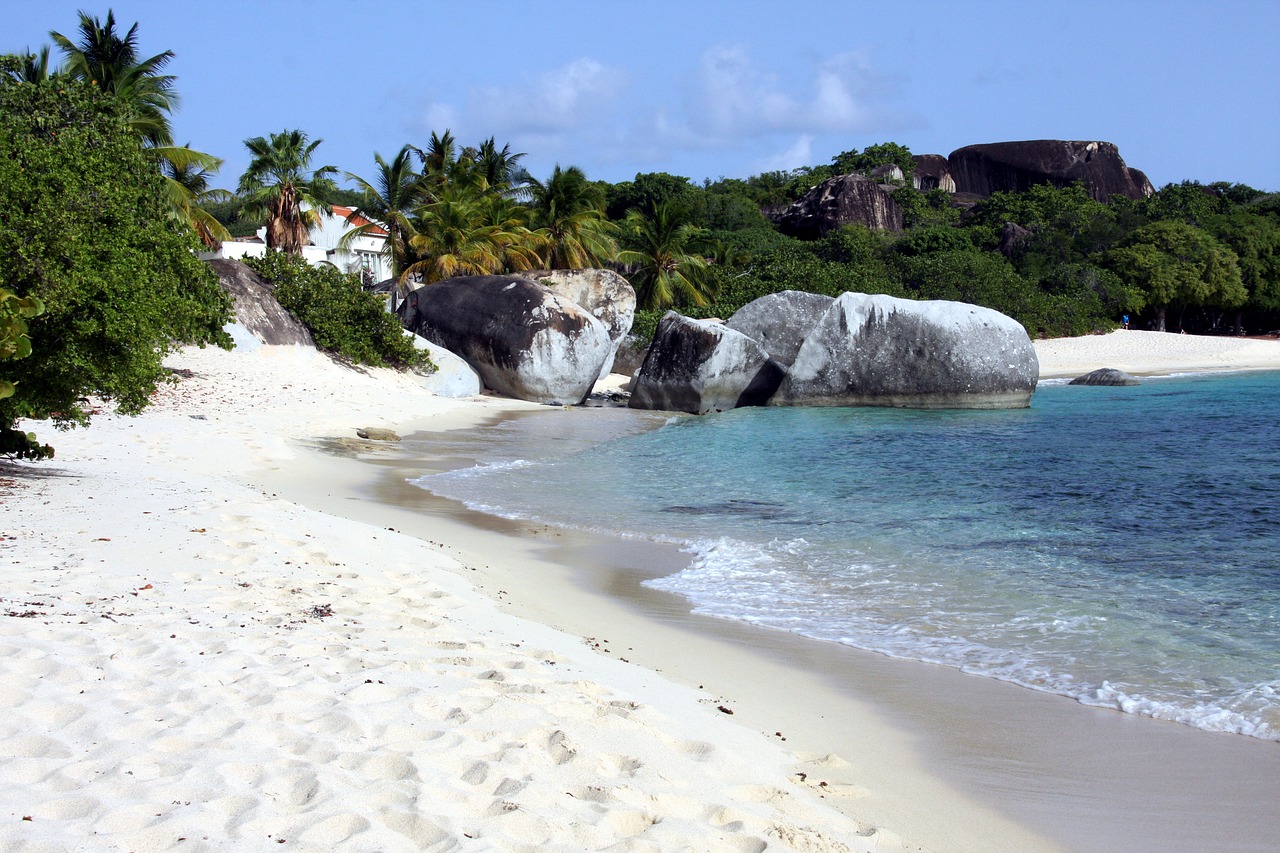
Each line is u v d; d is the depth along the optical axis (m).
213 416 17.73
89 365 9.43
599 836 3.43
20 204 9.09
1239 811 4.23
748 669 6.05
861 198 76.69
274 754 3.82
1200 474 13.88
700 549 9.48
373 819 3.35
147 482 10.19
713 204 76.69
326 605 6.25
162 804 3.36
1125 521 10.70
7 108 13.98
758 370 24.97
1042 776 4.57
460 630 6.04
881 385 24.39
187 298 11.66
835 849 3.59
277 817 3.31
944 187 102.81
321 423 18.80
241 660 4.87
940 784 4.46
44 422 14.34
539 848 3.29
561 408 25.47
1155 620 7.09
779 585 8.16
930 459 15.64
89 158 9.89
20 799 3.32
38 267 8.88
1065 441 17.84
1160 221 65.25
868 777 4.52
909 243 62.59
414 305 29.64
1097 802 4.30
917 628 6.96
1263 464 14.84
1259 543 9.57
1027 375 24.36
